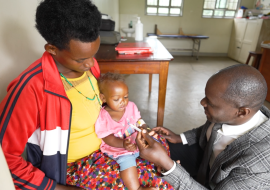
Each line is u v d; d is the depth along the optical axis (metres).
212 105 0.67
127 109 0.94
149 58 1.28
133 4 5.48
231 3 5.58
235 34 5.52
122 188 0.73
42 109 0.61
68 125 0.66
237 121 0.69
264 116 0.72
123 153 0.78
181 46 5.95
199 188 0.74
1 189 0.31
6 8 0.71
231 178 0.69
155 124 1.95
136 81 3.27
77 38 0.52
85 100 0.74
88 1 0.54
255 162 0.62
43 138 0.65
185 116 2.14
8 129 0.54
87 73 0.81
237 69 0.62
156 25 5.67
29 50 0.88
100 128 0.81
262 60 2.65
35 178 0.60
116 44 1.81
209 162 0.91
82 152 0.79
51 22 0.50
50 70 0.60
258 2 5.29
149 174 0.77
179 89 2.96
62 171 0.69
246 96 0.60
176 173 0.73
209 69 4.33
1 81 0.68
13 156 0.56
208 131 0.93
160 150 0.72
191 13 5.62
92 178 0.73
